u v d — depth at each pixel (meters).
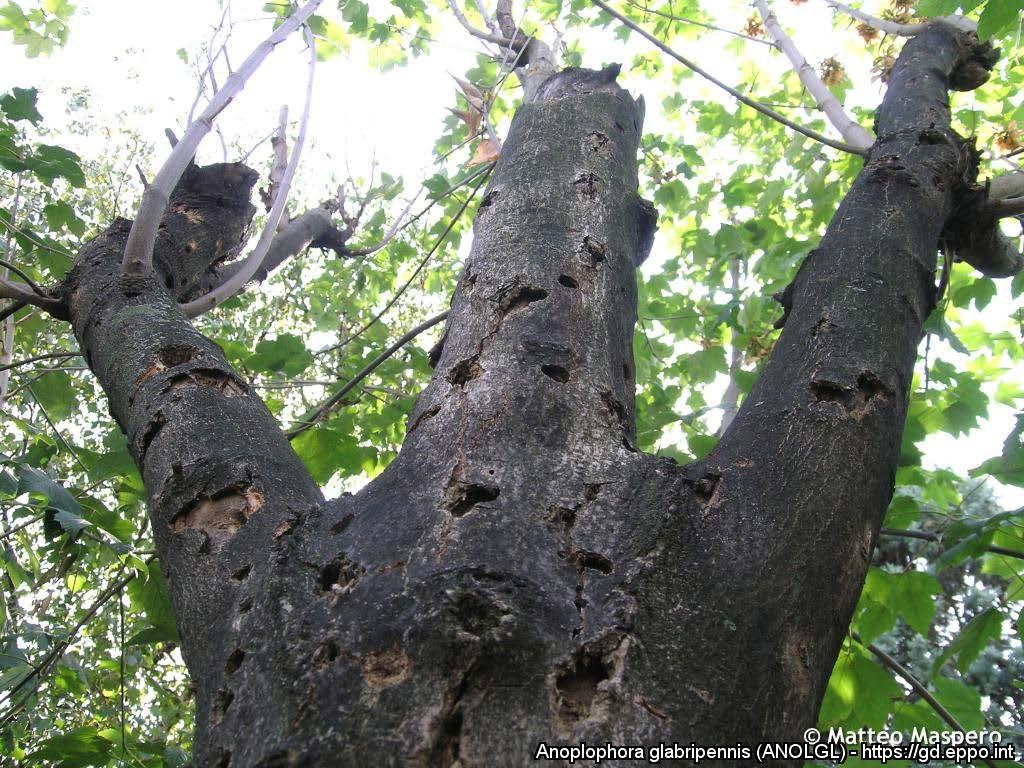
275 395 4.58
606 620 1.22
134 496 3.51
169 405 1.83
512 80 5.30
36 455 3.33
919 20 4.10
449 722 1.10
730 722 1.15
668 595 1.27
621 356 1.85
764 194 5.24
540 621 1.20
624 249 2.12
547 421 1.56
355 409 4.54
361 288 5.58
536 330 1.76
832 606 1.36
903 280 1.90
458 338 1.82
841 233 2.04
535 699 1.12
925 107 2.65
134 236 2.30
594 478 1.47
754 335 4.55
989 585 9.20
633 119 2.66
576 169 2.26
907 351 1.78
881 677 2.89
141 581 2.94
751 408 1.66
